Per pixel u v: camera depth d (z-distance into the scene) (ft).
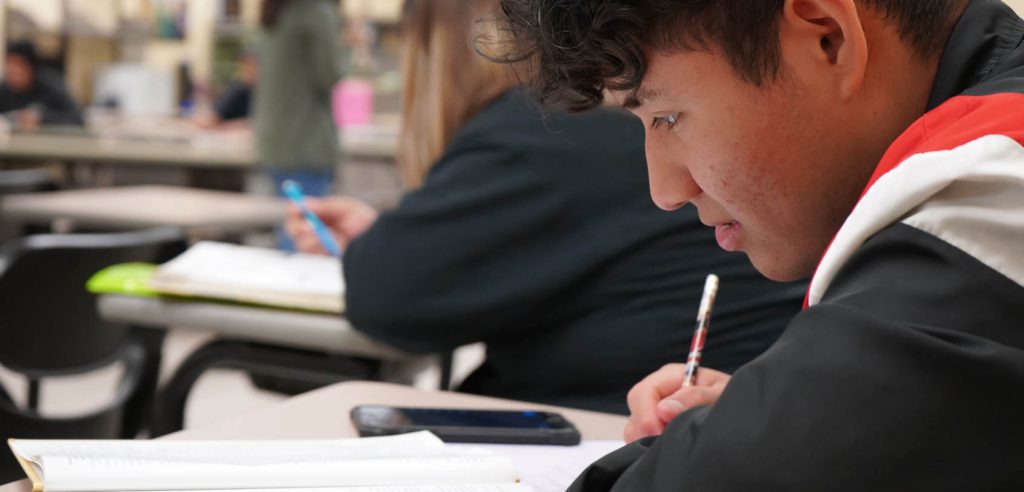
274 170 16.89
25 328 6.51
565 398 4.71
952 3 2.32
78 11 22.89
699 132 2.23
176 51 24.40
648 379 3.50
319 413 3.46
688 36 2.13
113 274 5.58
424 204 4.83
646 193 4.64
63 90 22.24
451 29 5.26
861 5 2.20
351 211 6.58
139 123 22.62
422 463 2.66
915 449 1.73
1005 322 1.78
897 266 1.89
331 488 2.48
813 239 2.31
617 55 2.19
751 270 4.51
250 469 2.49
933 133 1.99
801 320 1.91
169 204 12.16
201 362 5.58
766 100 2.16
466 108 5.26
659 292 4.55
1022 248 1.80
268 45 16.70
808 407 1.79
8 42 22.00
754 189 2.23
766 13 2.09
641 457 2.06
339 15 16.90
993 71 2.23
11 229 11.93
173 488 2.40
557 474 2.97
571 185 4.65
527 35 2.42
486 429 3.28
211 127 21.63
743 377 1.92
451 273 4.76
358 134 21.40
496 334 4.81
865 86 2.21
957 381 1.74
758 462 1.80
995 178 1.81
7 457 6.01
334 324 5.02
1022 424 1.74
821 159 2.21
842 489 1.74
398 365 5.70
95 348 7.04
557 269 4.61
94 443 2.64
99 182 19.44
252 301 5.15
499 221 4.69
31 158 17.53
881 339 1.79
